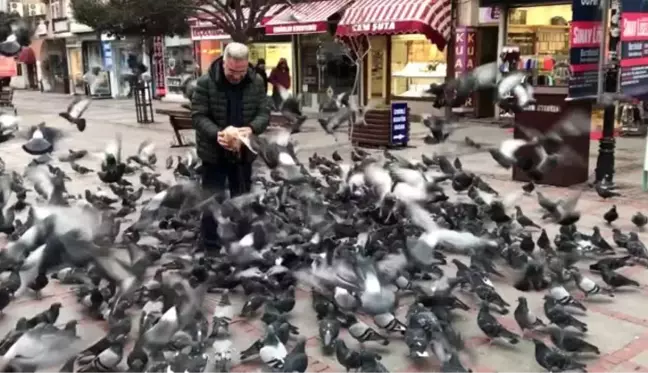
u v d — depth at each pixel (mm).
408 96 19109
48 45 39562
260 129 5699
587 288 4828
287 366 3432
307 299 5031
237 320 4629
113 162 8094
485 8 17281
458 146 9828
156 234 6203
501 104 7984
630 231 6582
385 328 4129
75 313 4836
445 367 3471
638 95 8695
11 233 6301
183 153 12039
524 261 5129
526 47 16750
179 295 4246
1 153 12680
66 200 6840
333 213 6312
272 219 5793
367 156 9219
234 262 5156
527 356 4023
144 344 3654
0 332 4516
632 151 11883
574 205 6703
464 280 4789
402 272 4809
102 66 32344
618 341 4227
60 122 19234
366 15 16375
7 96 21172
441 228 5348
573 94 8375
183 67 27781
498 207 6418
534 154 7691
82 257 4547
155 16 15188
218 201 5672
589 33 8422
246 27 13984
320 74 21312
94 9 16359
